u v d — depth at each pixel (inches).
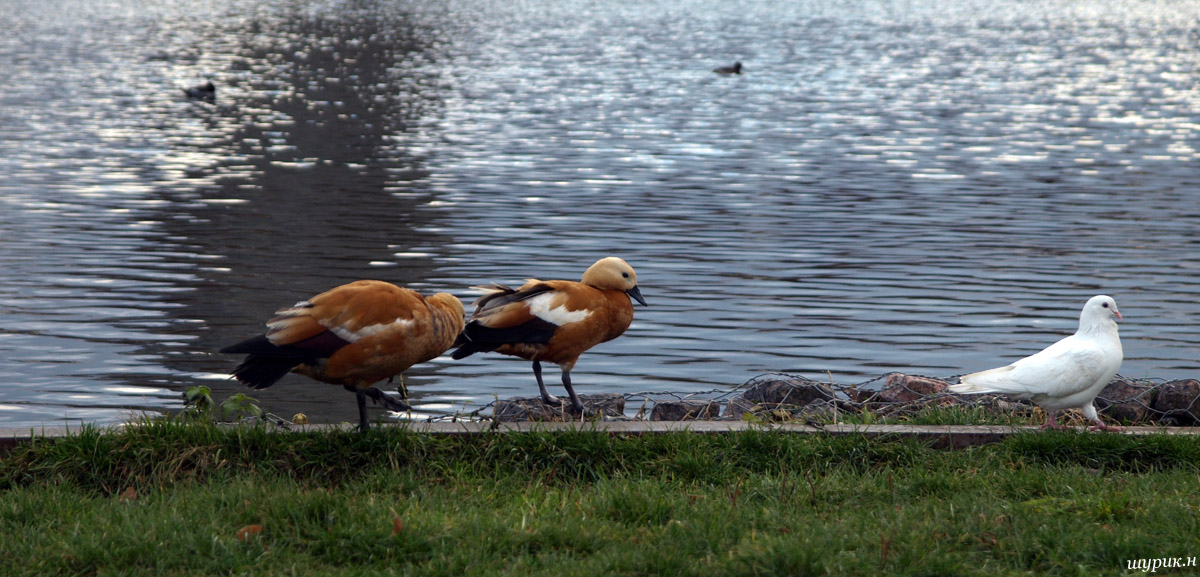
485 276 720.3
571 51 3009.4
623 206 998.4
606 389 509.4
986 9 5142.7
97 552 245.0
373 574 239.1
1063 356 351.9
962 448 339.6
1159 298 675.4
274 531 259.1
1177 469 315.6
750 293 689.0
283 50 2935.5
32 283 681.6
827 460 322.3
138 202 979.9
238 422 340.2
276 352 298.8
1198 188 1113.4
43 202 968.9
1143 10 5211.6
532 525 262.5
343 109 1792.6
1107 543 248.2
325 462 313.7
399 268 738.8
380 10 4618.6
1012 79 2378.2
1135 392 417.1
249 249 790.5
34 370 514.3
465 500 286.8
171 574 239.9
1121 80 2374.5
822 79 2349.9
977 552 252.2
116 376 508.4
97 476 304.7
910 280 725.3
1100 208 1000.9
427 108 1818.4
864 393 442.6
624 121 1670.8
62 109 1711.4
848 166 1254.3
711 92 2096.5
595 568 240.5
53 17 3937.0
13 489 291.0
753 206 1005.2
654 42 3339.1
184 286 680.4
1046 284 714.2
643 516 272.1
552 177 1160.8
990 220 941.8
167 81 2185.0
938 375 524.7
